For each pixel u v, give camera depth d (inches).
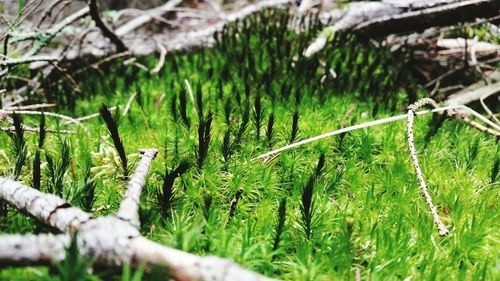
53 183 72.1
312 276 59.8
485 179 90.2
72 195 65.0
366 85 133.2
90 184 67.5
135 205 56.1
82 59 158.9
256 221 74.3
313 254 67.8
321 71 142.3
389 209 79.7
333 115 112.8
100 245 46.4
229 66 146.0
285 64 143.3
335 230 72.7
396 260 64.7
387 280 61.7
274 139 96.0
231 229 68.7
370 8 156.6
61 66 156.6
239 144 92.3
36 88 135.0
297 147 96.2
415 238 72.7
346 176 89.2
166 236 61.3
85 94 137.3
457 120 113.5
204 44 176.2
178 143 95.0
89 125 110.0
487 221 74.9
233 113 109.7
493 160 97.3
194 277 43.8
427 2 143.3
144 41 191.2
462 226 74.1
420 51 159.0
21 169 76.6
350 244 62.9
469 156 96.0
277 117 107.3
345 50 151.9
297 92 110.5
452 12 138.3
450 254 69.9
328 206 77.3
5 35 110.0
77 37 164.4
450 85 148.9
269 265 61.9
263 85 127.3
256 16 184.4
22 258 45.0
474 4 132.6
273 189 82.5
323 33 159.3
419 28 149.9
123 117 113.9
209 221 65.1
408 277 63.7
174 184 80.8
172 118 109.0
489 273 61.9
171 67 150.5
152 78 145.5
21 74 146.2
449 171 92.9
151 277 42.8
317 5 205.3
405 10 148.4
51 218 52.5
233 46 158.6
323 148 97.0
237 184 81.2
